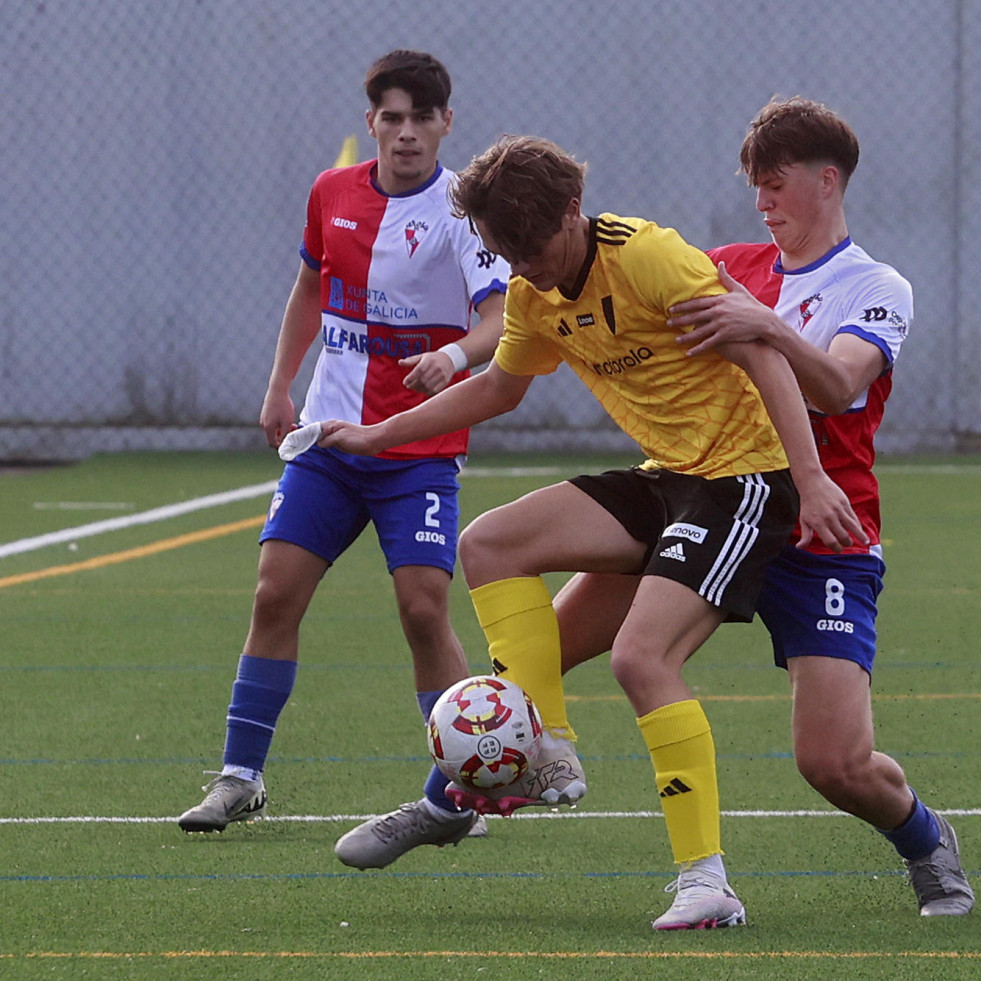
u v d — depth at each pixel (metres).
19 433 54.53
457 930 11.64
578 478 12.70
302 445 13.39
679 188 52.25
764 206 13.07
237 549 35.00
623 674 11.51
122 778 17.06
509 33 52.03
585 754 18.23
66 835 14.80
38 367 54.34
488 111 52.34
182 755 18.12
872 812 12.27
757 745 18.59
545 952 10.96
